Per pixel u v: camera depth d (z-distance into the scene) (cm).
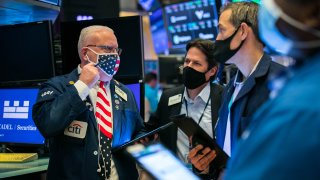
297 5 76
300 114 70
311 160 67
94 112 204
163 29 568
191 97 244
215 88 241
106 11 423
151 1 595
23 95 266
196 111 241
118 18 265
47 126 185
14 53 272
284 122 71
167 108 249
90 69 193
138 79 259
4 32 271
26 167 213
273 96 84
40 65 266
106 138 202
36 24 260
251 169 74
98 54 201
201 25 380
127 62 265
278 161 70
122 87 228
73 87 189
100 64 201
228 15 161
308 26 76
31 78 270
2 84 275
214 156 165
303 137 68
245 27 158
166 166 111
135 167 210
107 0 423
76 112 187
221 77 240
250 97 158
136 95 258
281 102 75
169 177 107
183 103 246
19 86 269
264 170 71
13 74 276
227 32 160
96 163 195
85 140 197
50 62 263
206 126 236
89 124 200
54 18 307
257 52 159
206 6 371
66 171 194
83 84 191
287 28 79
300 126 69
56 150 199
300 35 77
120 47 266
